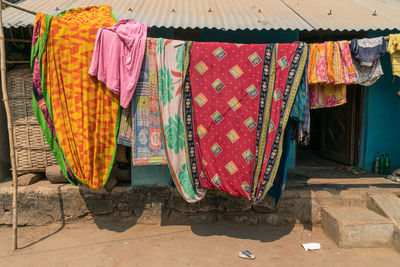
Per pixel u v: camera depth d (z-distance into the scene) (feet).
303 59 9.16
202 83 9.58
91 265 9.42
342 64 9.53
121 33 9.08
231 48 9.39
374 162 15.19
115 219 12.40
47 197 11.98
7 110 9.66
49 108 9.37
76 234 11.47
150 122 9.81
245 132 9.61
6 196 11.87
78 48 9.25
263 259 9.85
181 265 9.48
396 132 15.16
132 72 9.29
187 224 12.37
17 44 12.98
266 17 11.85
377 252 10.32
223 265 9.50
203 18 11.59
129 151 13.05
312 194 12.26
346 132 16.60
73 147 9.59
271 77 9.32
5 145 13.02
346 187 12.74
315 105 10.09
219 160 9.80
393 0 14.67
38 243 10.75
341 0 14.47
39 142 12.26
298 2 13.79
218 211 12.44
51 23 9.03
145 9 12.28
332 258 9.91
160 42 9.42
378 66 9.83
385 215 11.07
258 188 9.69
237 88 9.50
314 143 22.90
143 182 12.25
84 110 9.38
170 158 9.82
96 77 9.43
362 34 14.93
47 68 9.24
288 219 12.32
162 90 9.58
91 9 10.87
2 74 9.39
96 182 9.79
